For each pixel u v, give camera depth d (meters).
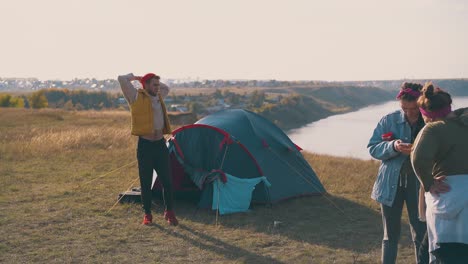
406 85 4.52
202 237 6.38
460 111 3.70
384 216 4.64
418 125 4.53
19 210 7.54
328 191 9.11
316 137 92.81
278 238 6.36
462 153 3.54
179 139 8.45
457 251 3.40
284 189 8.34
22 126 24.30
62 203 7.98
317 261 5.50
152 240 6.22
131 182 9.75
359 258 5.62
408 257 5.61
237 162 8.15
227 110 9.32
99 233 6.46
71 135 16.34
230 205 7.68
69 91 182.12
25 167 11.33
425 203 3.95
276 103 186.38
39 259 5.49
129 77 6.61
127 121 29.50
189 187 8.44
